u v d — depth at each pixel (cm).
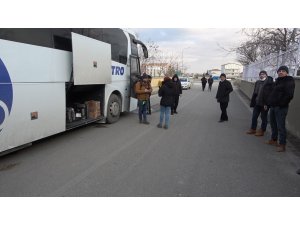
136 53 1034
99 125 846
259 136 720
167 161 508
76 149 578
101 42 737
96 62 712
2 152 468
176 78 1098
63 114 612
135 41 1005
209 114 1117
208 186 400
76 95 757
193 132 761
